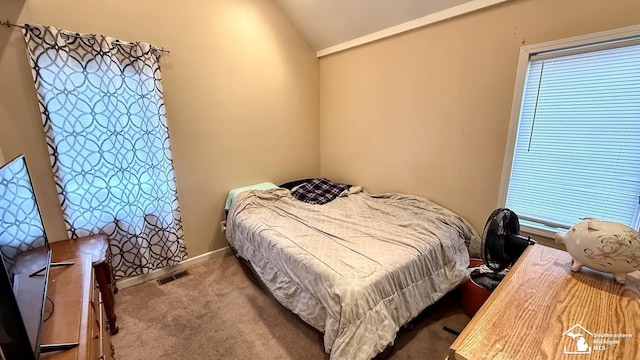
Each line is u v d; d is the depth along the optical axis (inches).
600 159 65.1
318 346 66.7
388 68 103.3
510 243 62.1
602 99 63.0
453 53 84.6
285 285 70.5
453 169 91.0
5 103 67.4
